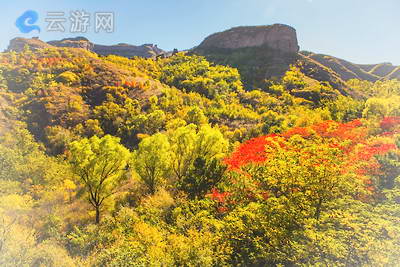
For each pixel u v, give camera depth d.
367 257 11.59
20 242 13.98
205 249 12.53
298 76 143.25
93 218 26.12
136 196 28.02
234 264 13.06
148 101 86.75
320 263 11.24
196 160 23.42
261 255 12.43
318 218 14.05
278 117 73.69
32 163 37.31
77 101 80.75
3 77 91.88
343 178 14.61
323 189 14.42
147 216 18.72
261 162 18.33
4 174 33.97
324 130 31.55
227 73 150.75
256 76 154.38
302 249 12.05
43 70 100.88
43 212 25.34
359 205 14.34
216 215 16.75
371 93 127.94
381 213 14.20
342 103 92.88
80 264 13.89
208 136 29.45
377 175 18.08
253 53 185.88
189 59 182.88
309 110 85.38
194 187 21.25
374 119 34.53
